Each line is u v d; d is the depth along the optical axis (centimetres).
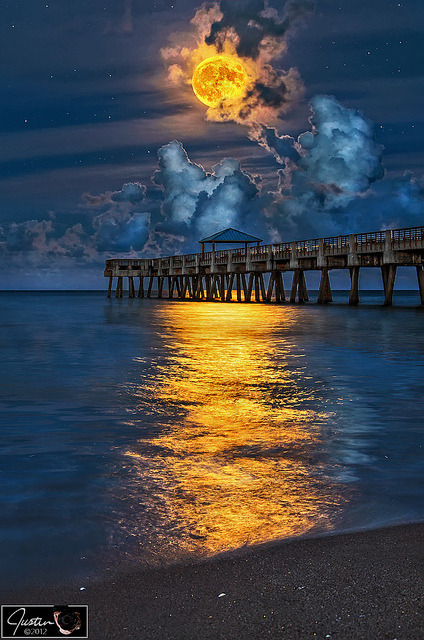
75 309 5919
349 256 5150
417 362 1634
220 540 446
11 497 554
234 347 2064
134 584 376
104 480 605
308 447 735
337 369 1492
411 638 308
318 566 392
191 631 320
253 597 353
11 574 395
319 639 310
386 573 379
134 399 1083
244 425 864
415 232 4434
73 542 447
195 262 7938
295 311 4759
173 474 623
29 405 1030
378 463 662
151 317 4134
